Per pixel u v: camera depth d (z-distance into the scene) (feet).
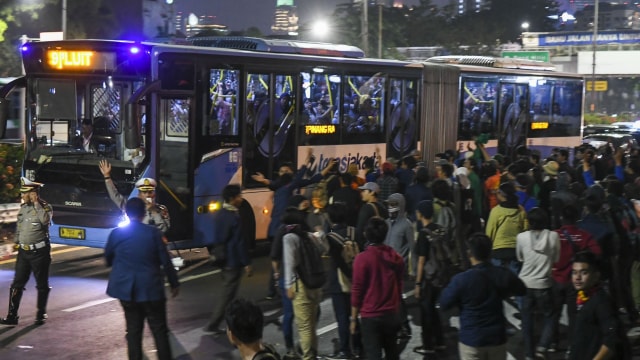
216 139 41.73
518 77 66.64
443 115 58.03
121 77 38.86
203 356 27.73
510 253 30.32
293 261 25.59
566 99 74.08
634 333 31.17
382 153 52.47
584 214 33.73
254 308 13.60
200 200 41.11
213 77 41.39
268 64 44.19
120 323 31.37
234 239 29.78
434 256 27.66
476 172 43.32
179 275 40.60
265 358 13.41
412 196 36.91
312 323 26.05
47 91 40.40
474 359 20.10
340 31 192.34
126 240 24.30
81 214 39.83
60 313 32.71
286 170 37.01
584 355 18.48
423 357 28.30
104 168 38.34
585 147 54.13
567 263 26.94
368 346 23.00
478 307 20.08
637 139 111.75
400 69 53.67
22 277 30.73
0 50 152.35
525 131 68.28
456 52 216.13
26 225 30.42
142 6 208.64
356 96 50.26
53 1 138.21
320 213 31.86
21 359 26.86
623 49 244.63
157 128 38.81
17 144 57.52
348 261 26.84
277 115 44.93
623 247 31.17
